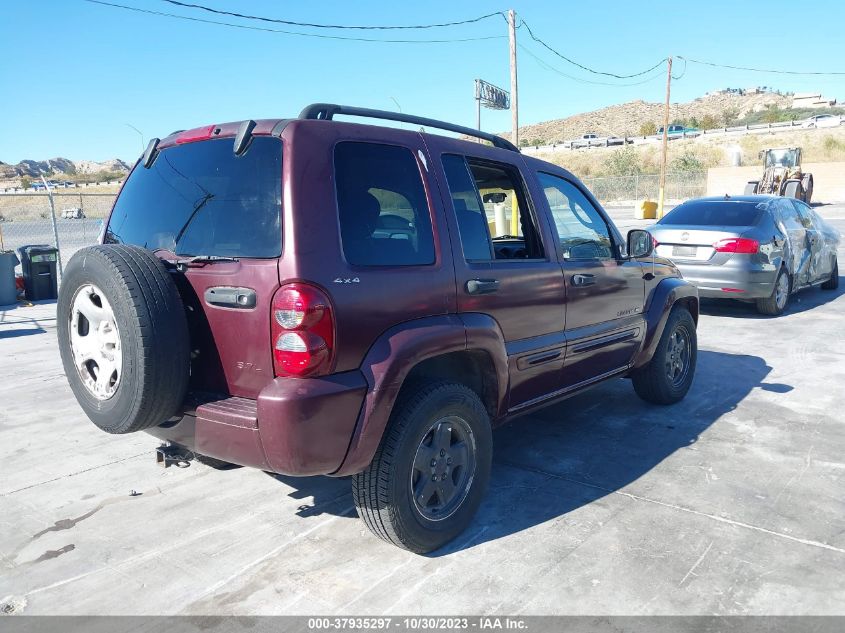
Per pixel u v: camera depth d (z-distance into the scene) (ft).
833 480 13.21
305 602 9.46
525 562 10.38
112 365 9.84
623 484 13.20
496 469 14.03
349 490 13.15
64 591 9.83
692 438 15.67
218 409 9.44
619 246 15.96
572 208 14.69
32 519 12.08
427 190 11.00
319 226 9.23
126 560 10.66
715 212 30.86
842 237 64.90
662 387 17.57
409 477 10.05
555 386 13.88
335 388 9.09
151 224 10.92
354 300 9.36
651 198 148.15
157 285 9.38
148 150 11.50
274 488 13.30
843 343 25.26
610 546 10.81
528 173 13.56
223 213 9.82
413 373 10.89
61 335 10.61
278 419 8.81
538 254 13.29
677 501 12.40
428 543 10.51
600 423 16.85
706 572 10.02
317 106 10.47
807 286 34.83
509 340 12.20
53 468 14.35
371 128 10.56
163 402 9.45
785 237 30.71
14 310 37.42
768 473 13.60
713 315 31.76
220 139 10.28
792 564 10.21
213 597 9.63
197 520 11.98
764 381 20.34
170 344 9.30
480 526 11.58
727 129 239.50
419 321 10.29
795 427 16.29
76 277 9.89
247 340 9.37
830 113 366.02
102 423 9.93
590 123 561.02
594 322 14.64
